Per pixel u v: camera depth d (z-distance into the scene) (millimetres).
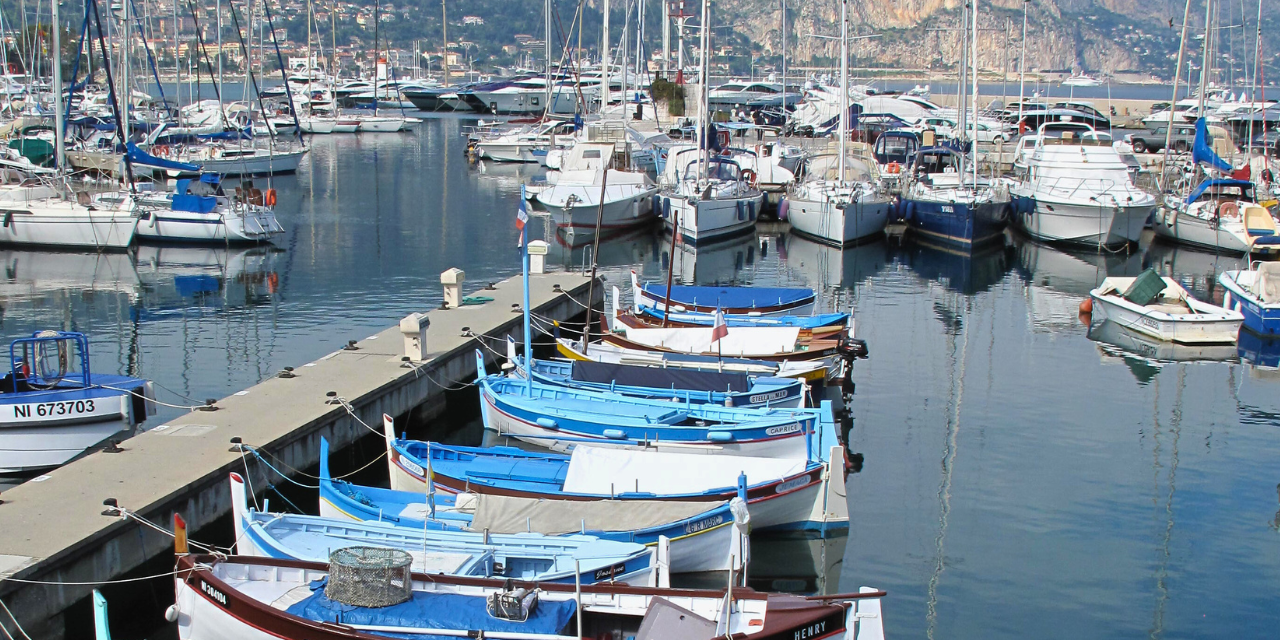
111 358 29312
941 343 33281
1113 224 48656
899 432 24844
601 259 47000
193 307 35781
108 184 51688
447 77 151000
